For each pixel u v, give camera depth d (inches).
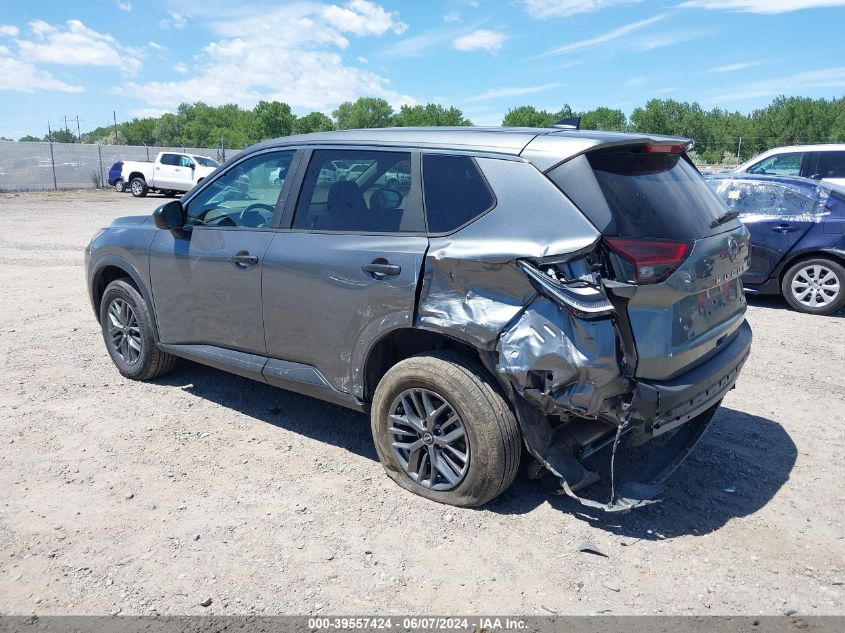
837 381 224.1
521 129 146.3
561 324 120.3
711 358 138.5
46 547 125.3
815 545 130.0
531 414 130.0
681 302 126.5
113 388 207.8
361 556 124.1
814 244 316.5
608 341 118.3
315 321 154.8
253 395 204.1
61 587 114.4
